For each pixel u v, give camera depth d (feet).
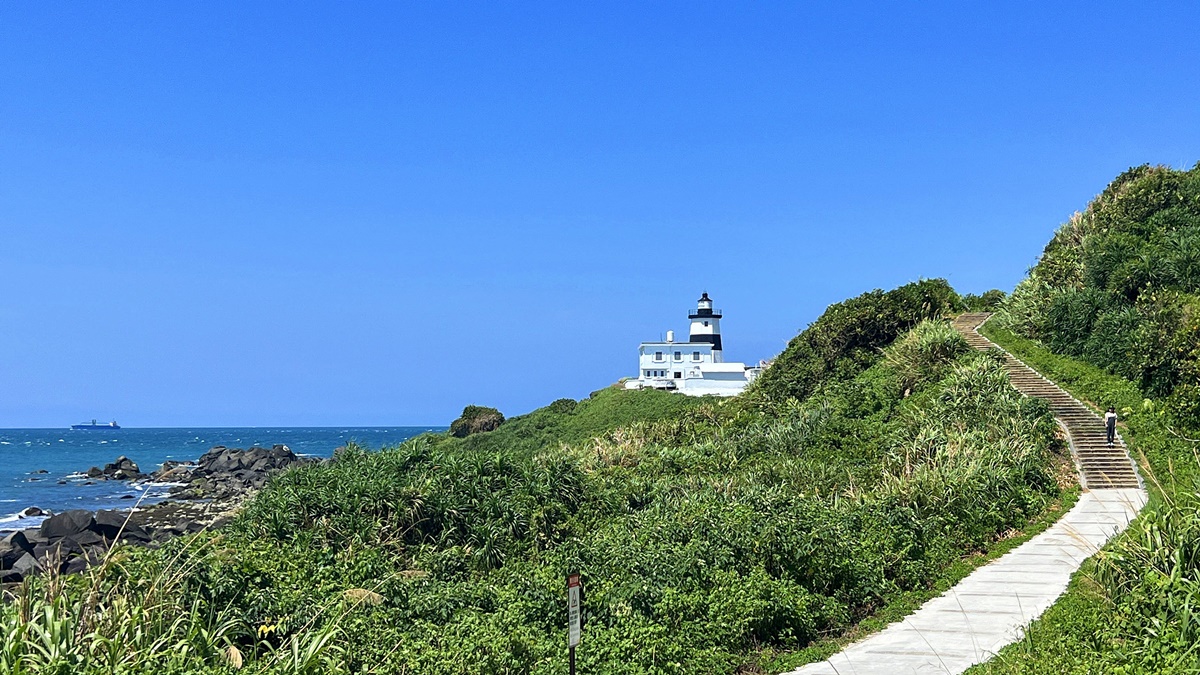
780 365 145.89
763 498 70.13
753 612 50.49
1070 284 137.08
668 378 311.68
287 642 40.11
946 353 125.90
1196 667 36.78
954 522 71.82
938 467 79.92
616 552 59.00
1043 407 100.01
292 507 64.69
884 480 79.25
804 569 56.65
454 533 65.98
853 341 145.48
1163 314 107.14
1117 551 48.60
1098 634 41.98
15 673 30.94
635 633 45.60
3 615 35.73
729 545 58.59
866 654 47.67
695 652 47.09
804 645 50.90
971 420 96.63
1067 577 60.39
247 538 60.49
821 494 80.38
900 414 108.47
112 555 43.57
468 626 44.37
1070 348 121.70
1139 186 149.38
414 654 41.22
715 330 341.82
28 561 98.43
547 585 51.80
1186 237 127.03
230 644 39.40
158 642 36.11
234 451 273.75
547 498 73.97
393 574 52.11
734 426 122.42
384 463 75.20
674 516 67.26
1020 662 40.65
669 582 54.13
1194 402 91.35
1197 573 42.86
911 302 152.76
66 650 33.91
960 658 45.52
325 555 56.95
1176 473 83.61
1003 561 66.13
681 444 117.80
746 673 47.14
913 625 52.21
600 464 106.32
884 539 63.52
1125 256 129.90
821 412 113.39
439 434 242.78
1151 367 102.53
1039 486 84.33
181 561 45.98
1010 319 138.62
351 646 41.52
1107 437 93.50
